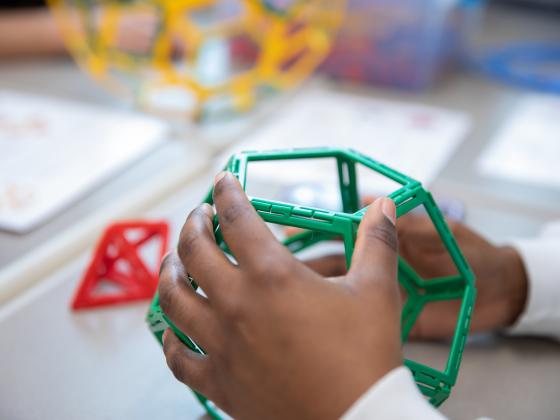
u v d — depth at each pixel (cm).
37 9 118
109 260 52
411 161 74
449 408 41
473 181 70
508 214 64
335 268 48
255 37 97
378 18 93
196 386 33
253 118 85
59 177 67
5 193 63
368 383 27
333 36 96
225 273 30
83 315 49
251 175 70
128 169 70
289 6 90
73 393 41
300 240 44
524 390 43
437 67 99
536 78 101
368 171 72
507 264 49
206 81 91
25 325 47
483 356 46
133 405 40
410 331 47
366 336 28
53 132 77
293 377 28
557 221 63
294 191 64
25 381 42
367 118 86
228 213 31
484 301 48
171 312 33
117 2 89
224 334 30
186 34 87
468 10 104
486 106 92
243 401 30
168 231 54
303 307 28
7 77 94
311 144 78
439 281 44
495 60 108
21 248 56
